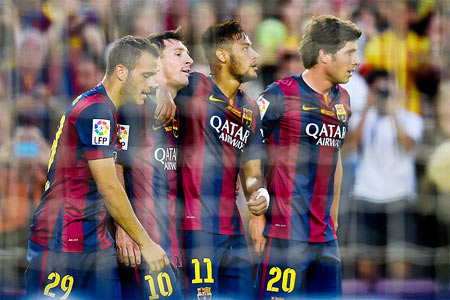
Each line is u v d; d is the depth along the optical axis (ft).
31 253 34.32
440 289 42.98
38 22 40.04
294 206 38.40
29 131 39.37
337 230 42.70
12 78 39.52
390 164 43.45
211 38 37.37
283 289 38.55
